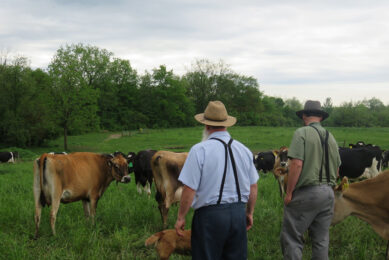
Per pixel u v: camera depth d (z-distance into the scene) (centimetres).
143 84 8150
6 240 482
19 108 3378
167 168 590
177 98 7950
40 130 3459
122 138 4703
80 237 490
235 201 273
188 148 3147
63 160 567
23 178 1236
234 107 8994
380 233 428
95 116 3644
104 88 7188
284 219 370
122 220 592
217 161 270
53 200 545
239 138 4188
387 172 423
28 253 451
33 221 593
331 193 358
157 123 7738
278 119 9238
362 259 436
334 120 8650
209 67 8662
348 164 914
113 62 7475
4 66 3444
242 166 281
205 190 269
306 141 352
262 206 682
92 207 616
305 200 352
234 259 277
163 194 594
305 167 352
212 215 266
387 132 5641
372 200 423
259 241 507
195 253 274
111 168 640
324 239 357
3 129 3334
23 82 3412
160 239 425
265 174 1362
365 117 8688
